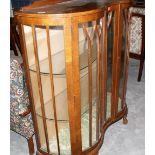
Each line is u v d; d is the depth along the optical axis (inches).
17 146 78.7
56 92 59.6
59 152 63.9
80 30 55.6
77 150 62.7
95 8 50.9
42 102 58.2
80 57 58.3
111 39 64.9
